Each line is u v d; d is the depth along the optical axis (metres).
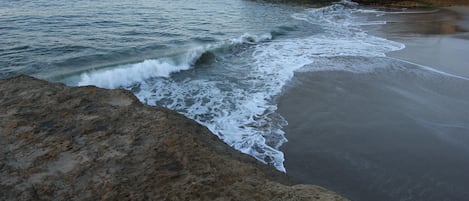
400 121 8.83
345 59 13.75
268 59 13.64
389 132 8.30
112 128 4.93
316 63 13.13
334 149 7.54
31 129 4.79
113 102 5.79
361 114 9.14
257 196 3.79
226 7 27.08
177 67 12.34
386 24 22.88
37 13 19.19
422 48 15.93
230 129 8.08
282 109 9.27
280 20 23.03
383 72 12.30
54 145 4.46
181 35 17.05
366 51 15.07
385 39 17.81
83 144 4.52
